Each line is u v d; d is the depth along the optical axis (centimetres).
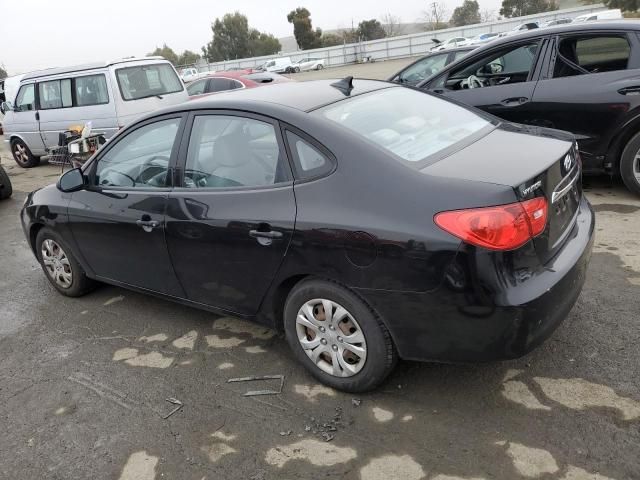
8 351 376
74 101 999
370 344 268
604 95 502
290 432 268
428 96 356
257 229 286
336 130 273
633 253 417
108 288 461
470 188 236
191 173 325
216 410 291
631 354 297
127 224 356
